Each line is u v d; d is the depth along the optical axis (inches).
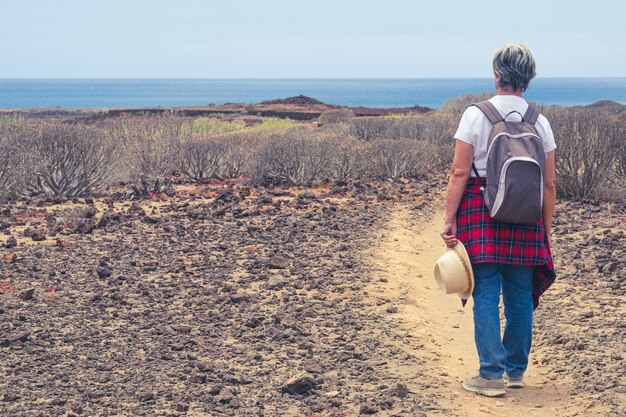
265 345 230.7
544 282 202.5
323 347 231.5
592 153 540.4
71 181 560.1
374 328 252.2
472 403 188.5
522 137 185.5
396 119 1142.3
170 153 700.0
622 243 384.8
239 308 270.1
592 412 180.4
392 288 304.8
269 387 195.9
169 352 221.6
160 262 336.5
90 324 245.8
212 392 189.2
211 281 307.0
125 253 351.9
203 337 236.5
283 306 274.1
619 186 554.9
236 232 410.9
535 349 244.8
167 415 175.2
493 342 194.1
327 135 868.6
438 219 490.3
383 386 198.1
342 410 180.1
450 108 1366.9
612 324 257.9
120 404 181.6
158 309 265.7
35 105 6422.2
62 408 177.0
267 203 518.9
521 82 191.5
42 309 259.9
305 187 627.2
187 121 994.1
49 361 210.5
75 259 336.8
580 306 284.4
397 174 691.4
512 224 191.5
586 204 524.7
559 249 383.2
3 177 526.0
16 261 328.5
